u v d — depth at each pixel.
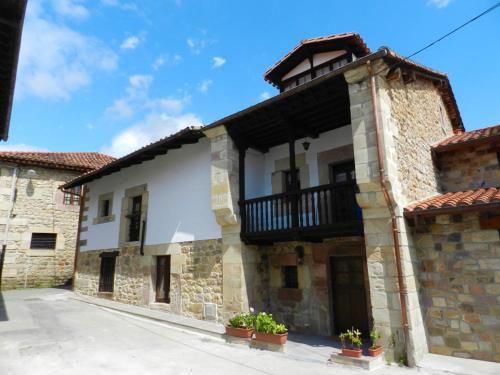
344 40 8.05
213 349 5.64
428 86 8.02
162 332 6.72
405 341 4.70
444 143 7.34
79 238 11.86
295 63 8.89
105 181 11.23
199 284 7.61
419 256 5.56
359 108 5.38
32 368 4.43
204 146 8.15
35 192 13.15
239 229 7.09
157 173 9.26
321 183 7.02
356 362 4.65
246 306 6.81
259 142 7.86
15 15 4.01
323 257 6.83
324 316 6.66
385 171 4.98
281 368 4.70
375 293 5.05
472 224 5.20
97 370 4.47
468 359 4.91
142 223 9.32
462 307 5.11
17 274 12.33
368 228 5.26
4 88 5.34
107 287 10.20
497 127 7.60
